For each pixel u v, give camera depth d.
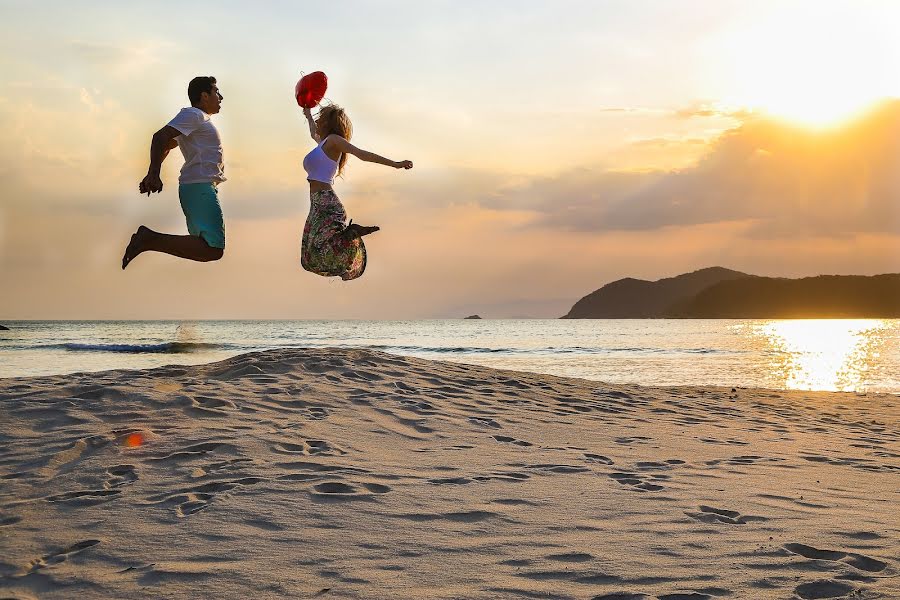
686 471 5.09
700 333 71.25
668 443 6.34
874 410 10.08
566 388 9.75
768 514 3.92
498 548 3.24
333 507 3.82
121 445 5.11
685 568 2.98
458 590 2.71
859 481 4.96
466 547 3.24
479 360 27.80
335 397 7.20
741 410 9.23
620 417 7.78
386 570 2.93
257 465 4.65
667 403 9.36
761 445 6.50
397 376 8.80
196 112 5.20
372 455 5.18
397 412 6.79
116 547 3.21
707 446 6.29
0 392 6.70
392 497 4.06
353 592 2.68
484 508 3.88
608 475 4.84
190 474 4.46
